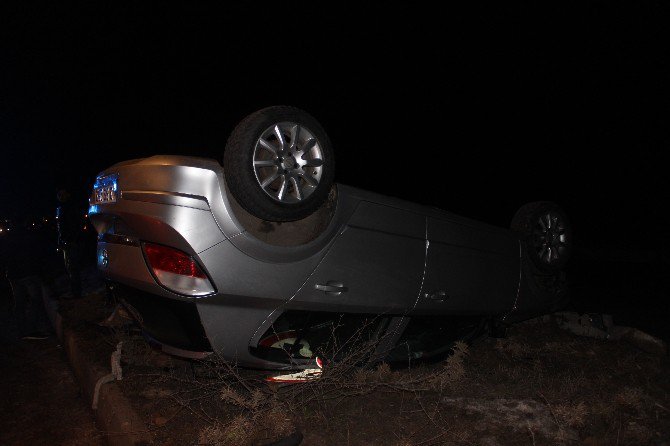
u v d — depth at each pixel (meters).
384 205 4.32
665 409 4.20
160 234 3.52
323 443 3.48
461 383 4.49
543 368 5.04
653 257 16.66
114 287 4.32
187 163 3.54
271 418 3.57
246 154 3.49
